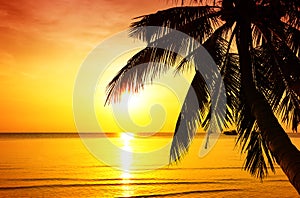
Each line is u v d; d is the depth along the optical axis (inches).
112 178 1312.7
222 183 1188.5
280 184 1153.4
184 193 1025.5
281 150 205.6
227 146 3435.0
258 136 324.8
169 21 298.2
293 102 326.0
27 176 1304.1
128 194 1023.0
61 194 1006.4
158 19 299.3
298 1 284.2
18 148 2807.6
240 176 1342.3
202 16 303.0
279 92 327.0
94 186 1147.9
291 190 1048.8
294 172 185.8
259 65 331.0
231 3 302.0
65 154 2274.9
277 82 325.1
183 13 299.7
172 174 1428.4
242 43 287.6
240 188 1088.2
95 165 1700.3
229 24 307.7
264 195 978.7
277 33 305.7
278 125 227.0
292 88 308.7
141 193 1037.2
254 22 302.7
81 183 1194.0
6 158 1923.0
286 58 320.2
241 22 295.1
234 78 324.5
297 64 314.8
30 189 1067.3
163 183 1210.0
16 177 1278.3
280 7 298.0
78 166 1647.4
